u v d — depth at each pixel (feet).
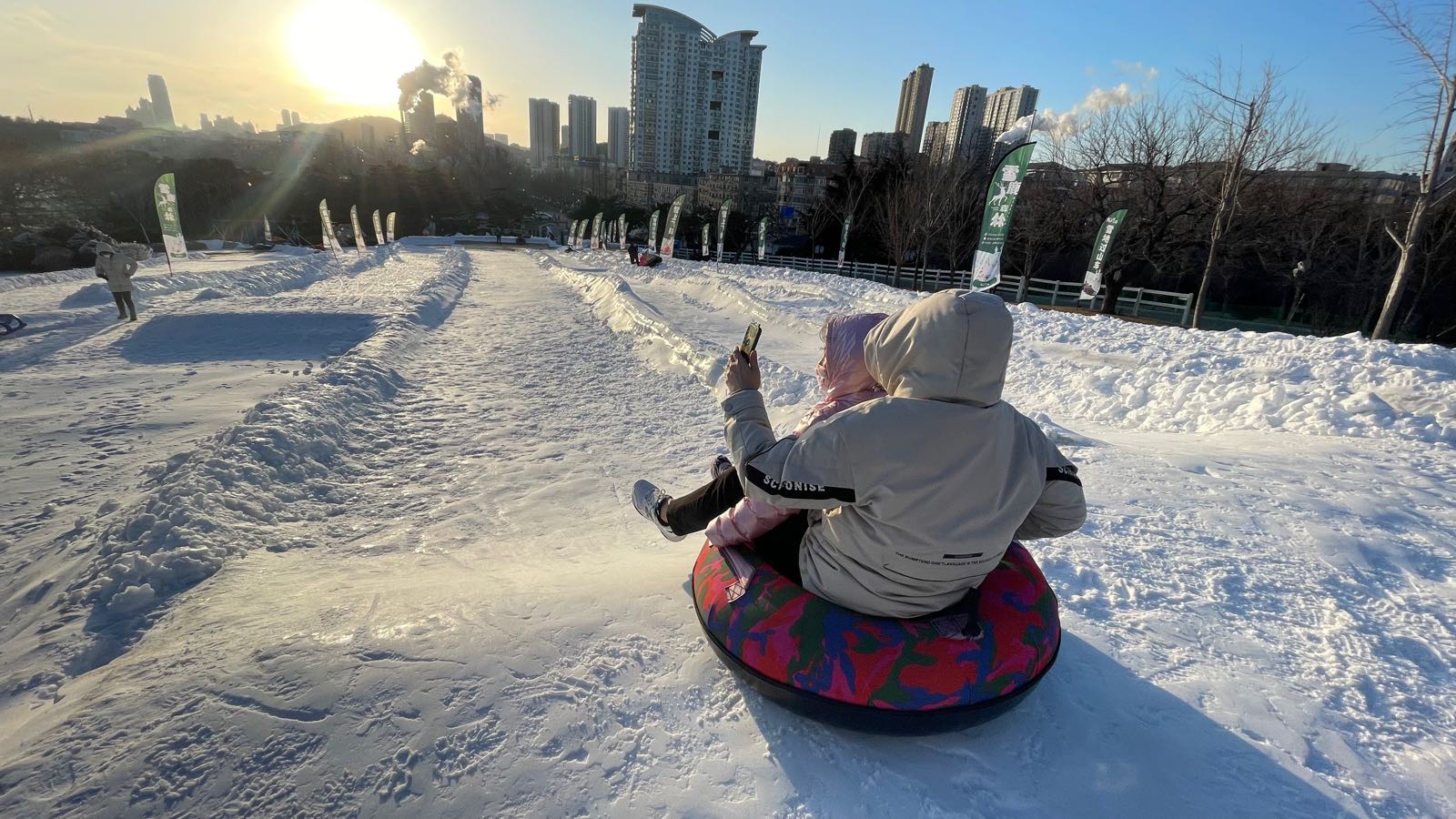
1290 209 82.84
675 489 16.83
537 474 17.83
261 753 5.54
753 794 5.46
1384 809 5.64
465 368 30.55
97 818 4.98
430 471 17.92
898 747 6.07
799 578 6.70
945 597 5.98
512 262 117.80
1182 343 34.55
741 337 41.47
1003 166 33.14
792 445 5.53
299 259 85.81
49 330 38.19
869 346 5.69
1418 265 80.33
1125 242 86.94
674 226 96.37
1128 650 7.93
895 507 5.24
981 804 5.48
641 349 35.58
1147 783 5.78
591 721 6.06
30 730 6.88
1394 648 8.29
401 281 75.36
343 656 6.74
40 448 19.06
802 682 5.96
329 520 14.87
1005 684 5.95
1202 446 18.43
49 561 12.69
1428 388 21.57
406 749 5.62
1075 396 26.73
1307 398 21.80
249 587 10.98
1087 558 10.49
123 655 9.50
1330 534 11.63
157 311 44.68
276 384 26.63
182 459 16.87
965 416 5.06
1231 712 6.81
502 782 5.38
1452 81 35.91
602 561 11.45
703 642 7.36
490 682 6.45
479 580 10.19
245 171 273.13
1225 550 11.05
